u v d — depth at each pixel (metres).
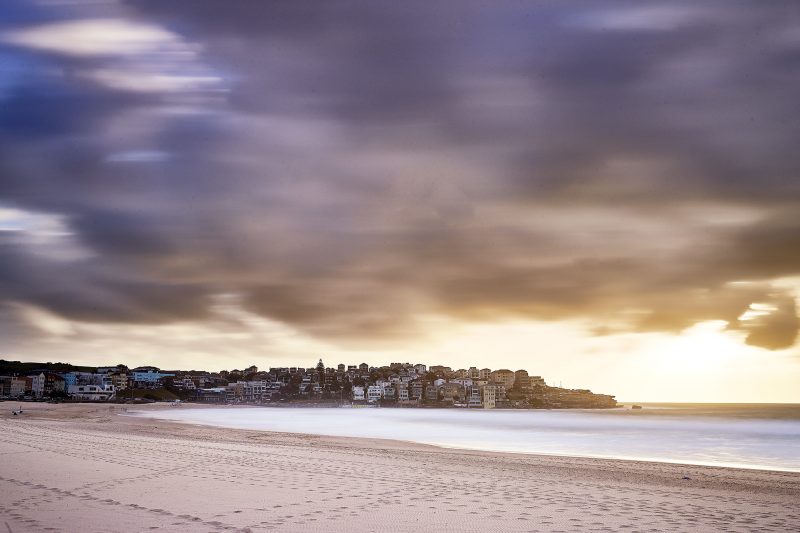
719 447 48.41
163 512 12.41
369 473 19.84
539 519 12.49
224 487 15.93
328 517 12.25
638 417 179.25
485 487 17.16
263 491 15.38
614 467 26.19
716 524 12.55
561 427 95.62
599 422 128.38
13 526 10.81
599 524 12.12
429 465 23.89
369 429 76.31
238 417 128.38
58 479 16.80
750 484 20.86
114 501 13.57
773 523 12.86
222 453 26.20
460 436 61.62
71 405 154.62
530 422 124.31
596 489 17.66
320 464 22.41
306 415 169.12
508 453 33.62
